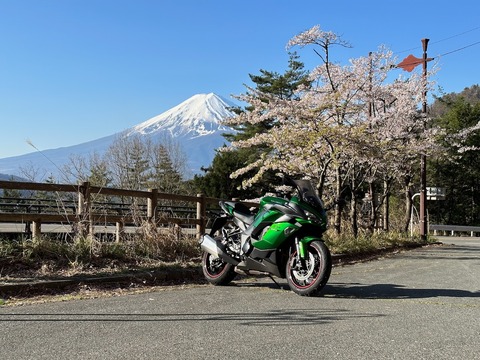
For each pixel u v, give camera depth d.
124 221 8.45
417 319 4.83
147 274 6.96
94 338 3.87
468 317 4.98
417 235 20.81
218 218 7.23
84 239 7.46
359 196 24.22
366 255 12.84
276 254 6.23
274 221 6.27
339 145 12.99
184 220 9.64
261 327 4.34
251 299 5.75
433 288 7.04
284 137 12.88
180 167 37.09
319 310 5.17
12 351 3.51
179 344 3.74
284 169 13.92
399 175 19.52
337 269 9.60
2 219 7.02
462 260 12.07
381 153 14.60
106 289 6.29
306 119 13.34
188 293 6.14
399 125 16.59
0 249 6.66
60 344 3.70
